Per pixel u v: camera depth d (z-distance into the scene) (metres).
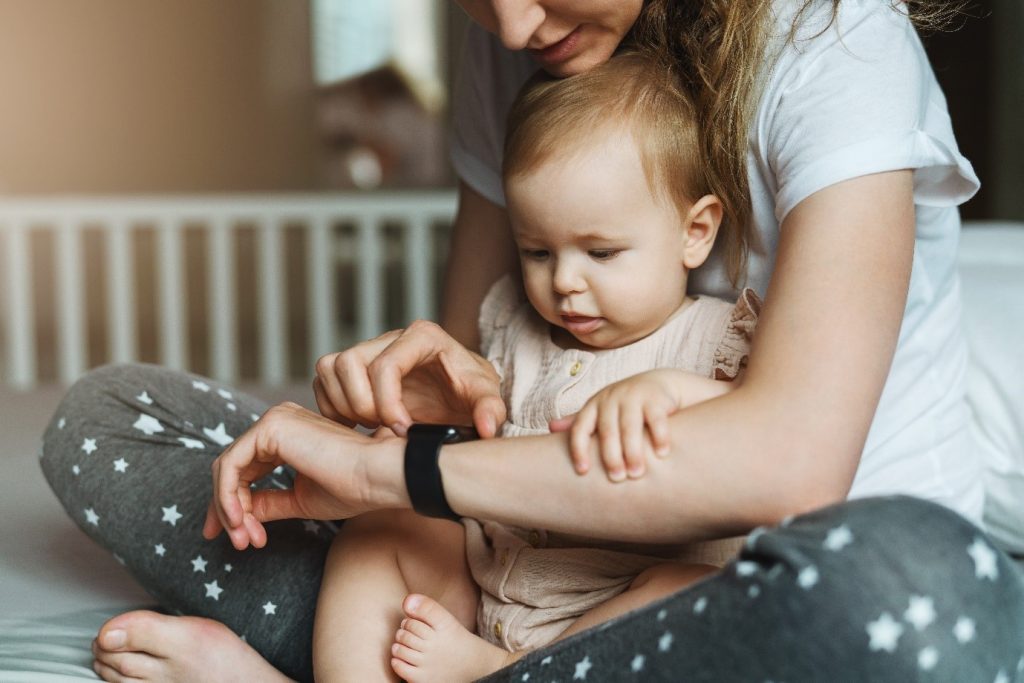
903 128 0.81
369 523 0.92
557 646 0.75
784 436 0.71
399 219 3.58
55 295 6.11
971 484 1.01
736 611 0.66
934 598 0.64
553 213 0.89
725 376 0.87
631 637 0.71
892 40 0.86
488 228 1.15
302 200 3.41
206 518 0.91
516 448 0.76
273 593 0.95
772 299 0.78
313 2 6.44
